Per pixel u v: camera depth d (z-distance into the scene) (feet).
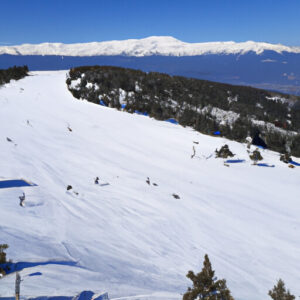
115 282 44.24
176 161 149.07
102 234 66.95
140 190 103.81
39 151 129.08
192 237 73.77
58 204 80.02
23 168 104.22
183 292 45.06
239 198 108.78
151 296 39.29
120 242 64.64
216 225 83.10
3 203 72.79
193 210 92.22
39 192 85.35
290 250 72.18
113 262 53.62
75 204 82.94
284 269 62.44
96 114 217.36
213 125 252.83
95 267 50.03
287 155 173.06
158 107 260.83
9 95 236.43
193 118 255.91
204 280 38.19
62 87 291.79
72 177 106.63
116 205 87.66
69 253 53.52
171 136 192.13
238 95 447.42
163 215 84.89
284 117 421.59
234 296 47.11
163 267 55.98
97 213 79.41
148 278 49.16
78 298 34.24
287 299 40.29
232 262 63.05
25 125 165.07
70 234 63.05
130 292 40.27
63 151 136.56
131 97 279.28
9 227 59.16
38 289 34.99
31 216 68.85
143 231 73.00
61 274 43.01
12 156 115.34
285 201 110.32
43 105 220.64
